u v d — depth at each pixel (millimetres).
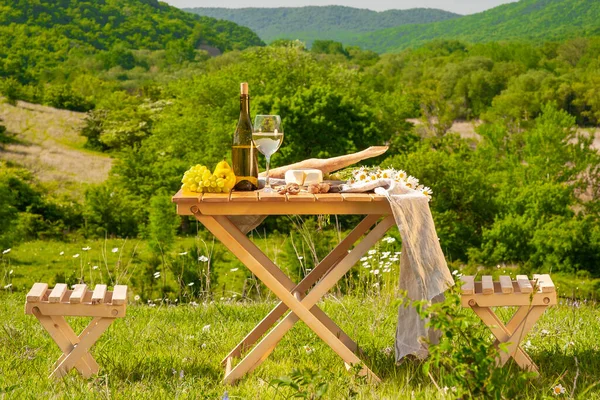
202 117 36562
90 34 64125
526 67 52844
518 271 26516
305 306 3008
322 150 30297
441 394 2506
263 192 3018
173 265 8602
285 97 30812
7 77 55906
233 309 5105
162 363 3348
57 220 34750
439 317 2162
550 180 33906
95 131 48125
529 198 29750
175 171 35312
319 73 38094
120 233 33406
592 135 35625
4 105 50312
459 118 49375
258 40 75688
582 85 45688
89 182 42312
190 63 64188
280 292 2982
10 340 3820
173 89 45875
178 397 2713
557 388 2646
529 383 2811
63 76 57875
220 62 64000
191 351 3660
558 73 50250
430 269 2906
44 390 2818
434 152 30875
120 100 51094
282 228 27859
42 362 3377
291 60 37656
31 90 53156
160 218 24891
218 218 3281
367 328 4242
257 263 2967
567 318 4336
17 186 37250
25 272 25031
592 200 34344
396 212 2854
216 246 22672
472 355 2164
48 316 2953
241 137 3127
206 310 5066
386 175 3262
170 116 38594
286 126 30172
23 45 58844
